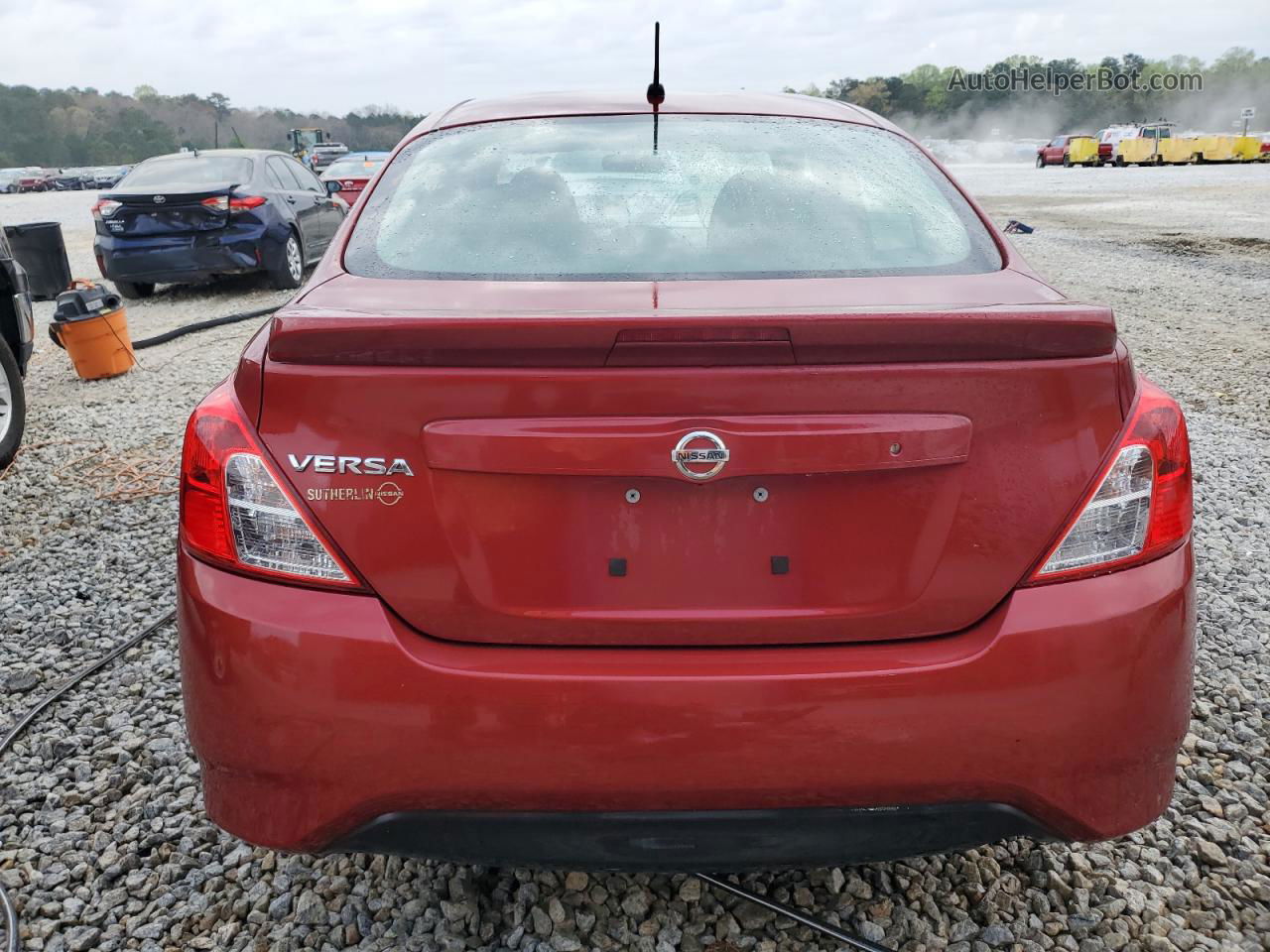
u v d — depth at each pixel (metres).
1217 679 3.20
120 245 11.04
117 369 7.83
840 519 1.71
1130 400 1.76
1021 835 1.81
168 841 2.50
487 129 2.70
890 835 1.75
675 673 1.67
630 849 1.74
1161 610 1.74
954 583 1.71
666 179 2.41
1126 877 2.34
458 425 1.66
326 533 1.70
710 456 1.65
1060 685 1.69
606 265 2.12
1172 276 12.27
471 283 2.05
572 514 1.70
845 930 2.16
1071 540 1.71
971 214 2.38
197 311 10.66
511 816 1.71
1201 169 44.16
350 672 1.68
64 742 2.91
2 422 5.46
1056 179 36.72
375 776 1.70
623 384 1.64
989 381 1.67
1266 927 2.19
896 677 1.67
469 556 1.70
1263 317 9.46
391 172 2.55
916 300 1.93
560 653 1.71
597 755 1.67
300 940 2.18
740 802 1.70
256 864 2.41
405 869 2.37
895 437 1.66
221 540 1.74
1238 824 2.52
